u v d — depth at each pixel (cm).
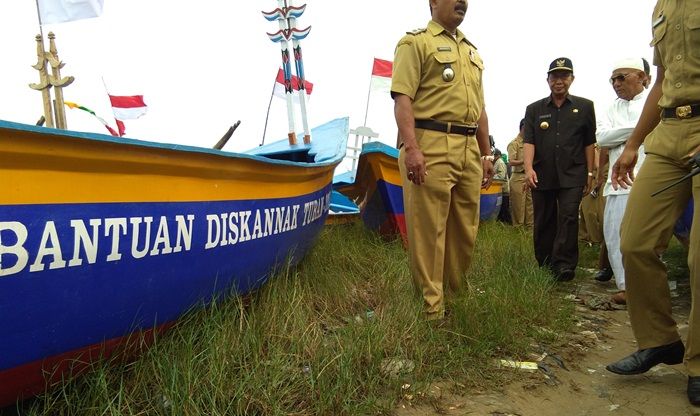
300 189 379
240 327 271
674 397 260
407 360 284
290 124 618
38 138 172
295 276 370
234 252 284
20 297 176
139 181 215
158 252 227
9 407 211
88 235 195
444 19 336
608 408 251
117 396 216
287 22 613
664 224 265
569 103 502
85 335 205
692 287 249
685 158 255
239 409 220
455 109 329
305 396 242
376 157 553
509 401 255
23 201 174
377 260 507
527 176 511
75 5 435
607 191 457
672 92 257
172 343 248
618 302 447
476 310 341
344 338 287
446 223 367
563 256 502
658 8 272
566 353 321
